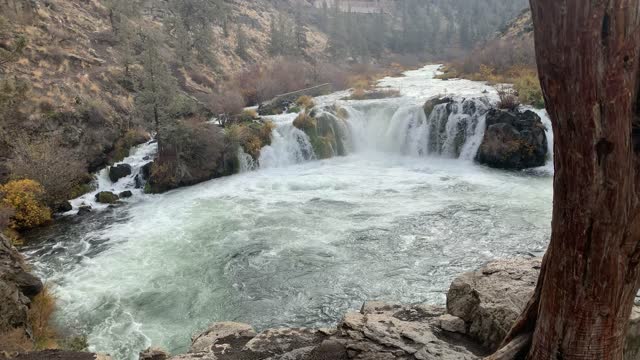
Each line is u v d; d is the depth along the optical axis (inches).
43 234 659.4
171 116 882.8
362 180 855.1
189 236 633.6
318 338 274.2
